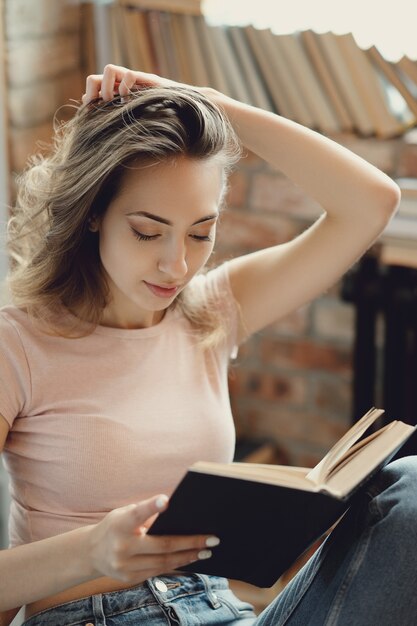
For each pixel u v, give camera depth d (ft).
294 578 4.57
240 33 7.86
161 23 7.75
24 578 4.13
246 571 4.21
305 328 8.43
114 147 4.32
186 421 4.79
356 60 7.64
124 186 4.38
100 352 4.76
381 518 4.12
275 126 5.00
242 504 3.65
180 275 4.41
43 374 4.63
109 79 4.51
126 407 4.69
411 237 7.34
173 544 3.86
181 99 4.40
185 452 4.75
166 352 4.95
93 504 4.63
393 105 7.70
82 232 4.62
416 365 7.66
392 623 4.02
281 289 5.27
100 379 4.71
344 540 4.27
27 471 4.74
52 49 7.38
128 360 4.81
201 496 3.59
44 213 4.75
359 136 7.76
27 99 7.23
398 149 7.65
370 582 4.05
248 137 5.02
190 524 3.79
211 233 4.56
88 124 4.50
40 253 4.75
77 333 4.75
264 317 5.37
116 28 7.59
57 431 4.61
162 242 4.41
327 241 5.14
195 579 4.81
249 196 8.32
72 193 4.49
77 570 4.06
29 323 4.71
